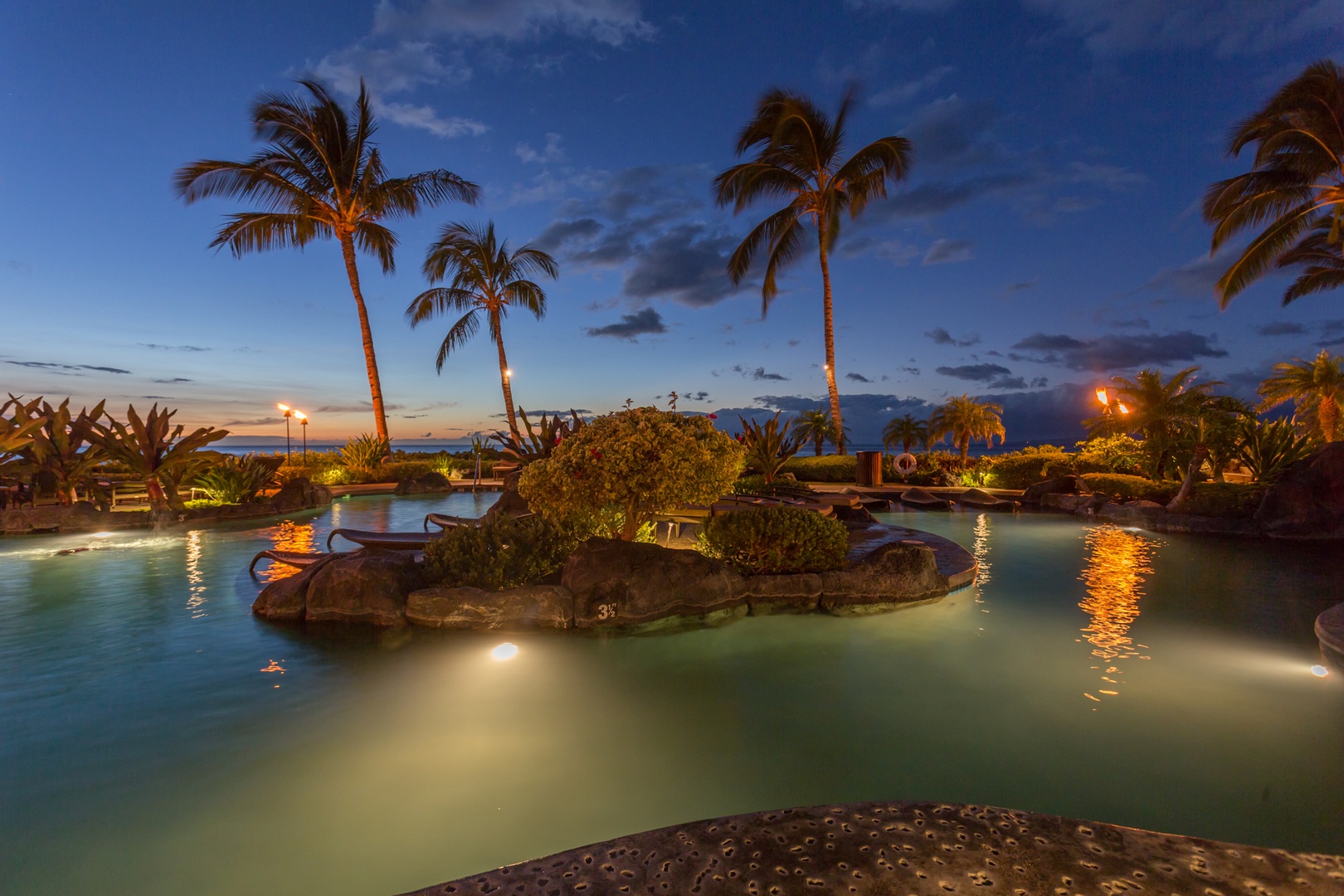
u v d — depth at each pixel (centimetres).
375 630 531
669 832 152
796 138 2264
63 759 318
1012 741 344
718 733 357
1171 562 876
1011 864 137
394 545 757
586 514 678
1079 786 295
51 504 1197
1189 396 1645
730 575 605
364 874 233
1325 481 1062
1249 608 624
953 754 329
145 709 379
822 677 445
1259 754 325
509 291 2748
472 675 441
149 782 298
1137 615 603
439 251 2650
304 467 2077
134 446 1159
